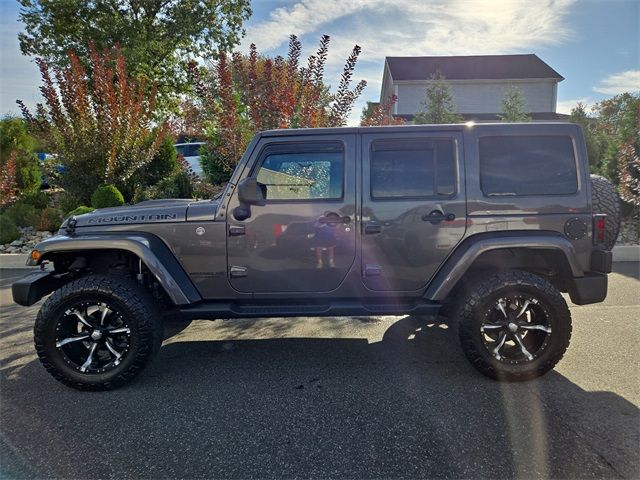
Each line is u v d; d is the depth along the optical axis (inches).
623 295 205.0
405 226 125.7
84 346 130.1
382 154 127.4
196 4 684.7
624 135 357.4
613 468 85.7
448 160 126.8
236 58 292.8
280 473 86.4
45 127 354.9
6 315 190.5
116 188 359.9
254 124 277.3
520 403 111.4
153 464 89.8
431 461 89.0
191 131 414.3
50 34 625.6
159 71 685.3
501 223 125.1
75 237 125.6
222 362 141.9
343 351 149.4
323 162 128.7
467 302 122.6
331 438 97.8
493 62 936.3
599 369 129.8
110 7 636.1
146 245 123.3
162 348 154.5
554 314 120.6
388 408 110.4
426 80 847.7
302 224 126.0
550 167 126.5
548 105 869.8
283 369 135.6
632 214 339.0
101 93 356.8
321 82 292.5
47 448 95.8
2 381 129.3
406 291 129.1
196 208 128.3
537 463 87.6
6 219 332.8
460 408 109.6
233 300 130.6
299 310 128.0
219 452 93.4
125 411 111.4
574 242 124.3
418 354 145.8
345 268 127.7
